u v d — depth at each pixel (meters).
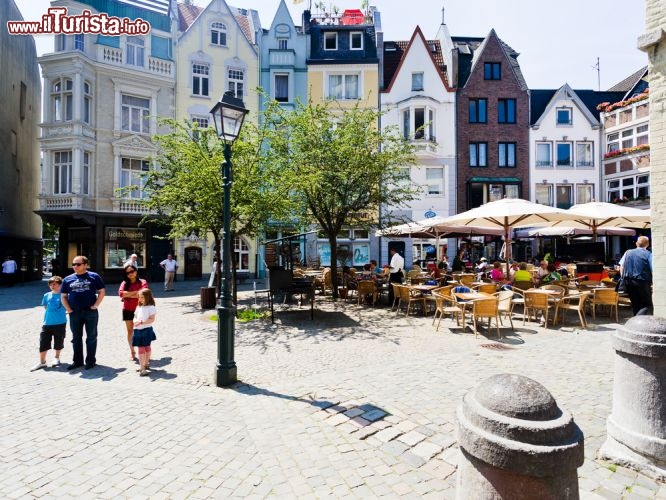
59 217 20.75
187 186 9.75
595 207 10.31
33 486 3.03
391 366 5.71
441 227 13.73
